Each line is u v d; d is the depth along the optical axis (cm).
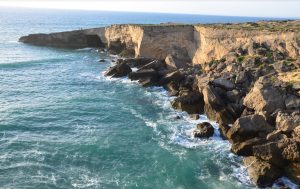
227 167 2739
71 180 2512
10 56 7894
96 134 3381
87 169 2688
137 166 2758
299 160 2480
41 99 4541
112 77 5784
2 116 3775
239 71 4212
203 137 3262
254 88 3469
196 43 6219
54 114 3944
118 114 3991
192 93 4103
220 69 4678
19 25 19112
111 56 8075
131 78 5566
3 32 14050
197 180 2562
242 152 2894
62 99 4559
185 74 5006
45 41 9581
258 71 4034
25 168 2642
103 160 2842
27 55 8106
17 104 4266
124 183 2503
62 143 3131
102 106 4281
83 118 3847
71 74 6106
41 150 2966
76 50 8994
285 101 3253
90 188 2417
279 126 2939
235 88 3875
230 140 3127
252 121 3014
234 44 5250
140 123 3700
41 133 3372
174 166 2755
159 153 2970
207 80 4091
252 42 4909
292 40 4488
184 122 3700
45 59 7519
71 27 19088
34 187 2397
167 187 2469
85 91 4988
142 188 2448
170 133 3406
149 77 5284
